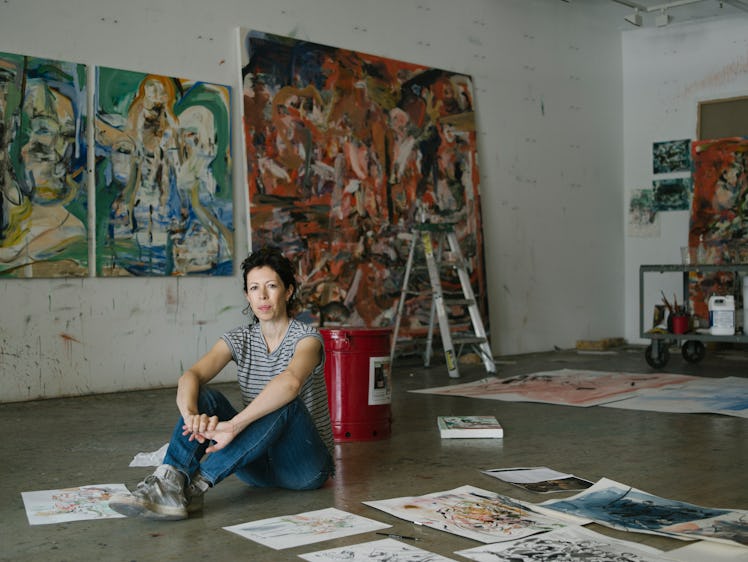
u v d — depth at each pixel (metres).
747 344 8.47
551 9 8.67
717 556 2.19
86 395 5.43
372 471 3.26
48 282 5.27
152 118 5.73
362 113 6.95
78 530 2.47
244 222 6.26
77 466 3.36
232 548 2.30
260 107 6.29
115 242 5.54
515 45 8.32
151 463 3.39
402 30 7.33
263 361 2.86
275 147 6.36
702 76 8.93
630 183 9.42
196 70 6.00
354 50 6.96
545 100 8.61
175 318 5.86
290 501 2.79
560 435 4.04
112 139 5.53
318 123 6.64
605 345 8.70
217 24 6.12
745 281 6.82
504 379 6.17
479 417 4.29
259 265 2.81
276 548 2.29
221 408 2.71
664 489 2.98
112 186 5.52
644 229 9.30
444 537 2.37
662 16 8.24
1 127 5.05
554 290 8.66
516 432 4.12
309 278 6.50
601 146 9.20
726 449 3.70
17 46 5.15
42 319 5.25
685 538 2.34
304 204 6.51
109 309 5.54
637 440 3.91
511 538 2.34
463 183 7.68
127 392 5.58
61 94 5.30
